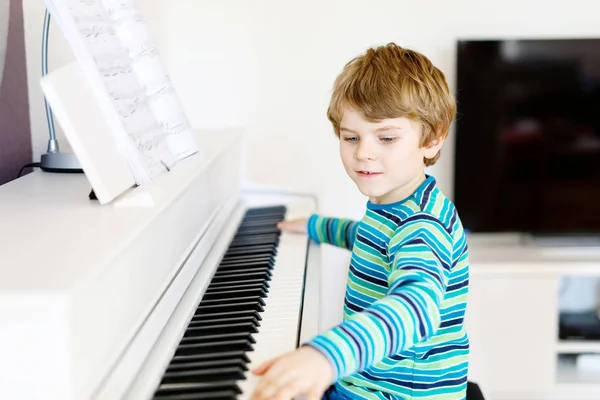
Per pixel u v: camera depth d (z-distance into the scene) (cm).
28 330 69
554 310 241
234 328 107
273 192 204
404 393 113
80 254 81
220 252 145
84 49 105
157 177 120
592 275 241
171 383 89
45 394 70
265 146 255
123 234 89
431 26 249
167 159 127
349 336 84
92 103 106
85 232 90
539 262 239
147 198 104
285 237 165
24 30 179
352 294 120
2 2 152
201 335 104
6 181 167
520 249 258
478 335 242
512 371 245
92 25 111
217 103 253
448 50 251
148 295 100
